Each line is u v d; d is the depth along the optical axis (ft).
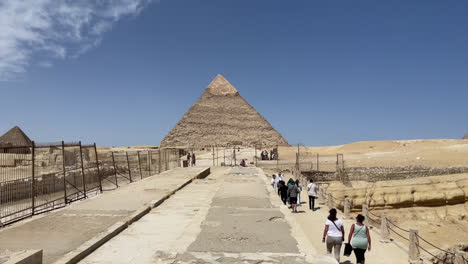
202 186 93.15
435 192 119.34
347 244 37.52
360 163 185.47
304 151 365.40
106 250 35.96
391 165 171.01
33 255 26.27
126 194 72.95
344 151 330.54
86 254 34.35
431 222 109.91
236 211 54.60
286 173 159.53
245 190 82.12
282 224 45.11
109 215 51.65
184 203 65.72
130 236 41.70
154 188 82.38
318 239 51.19
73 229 43.37
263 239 37.14
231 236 38.29
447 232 99.91
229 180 108.27
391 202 119.44
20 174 94.53
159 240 39.86
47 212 58.49
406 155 208.13
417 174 144.77
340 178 145.79
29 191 67.36
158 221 50.16
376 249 50.06
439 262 69.15
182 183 93.61
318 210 75.72
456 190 119.75
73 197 72.18
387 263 44.11
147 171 140.67
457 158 179.11
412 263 43.65
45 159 118.62
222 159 256.11
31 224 45.80
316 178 149.79
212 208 57.41
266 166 191.21
